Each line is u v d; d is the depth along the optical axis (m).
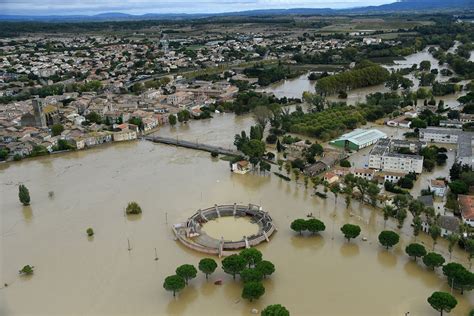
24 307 188.75
